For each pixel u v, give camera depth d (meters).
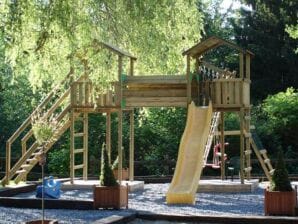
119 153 16.20
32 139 25.02
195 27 19.11
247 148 17.02
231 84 15.95
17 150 25.30
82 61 14.23
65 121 17.42
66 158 23.19
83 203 12.02
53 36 12.55
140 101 16.52
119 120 16.38
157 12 15.86
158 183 18.88
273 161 22.61
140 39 17.66
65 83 17.56
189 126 15.52
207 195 14.85
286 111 24.11
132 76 16.61
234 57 32.41
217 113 17.88
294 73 30.94
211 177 19.92
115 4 15.66
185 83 16.42
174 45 18.89
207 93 16.17
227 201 13.50
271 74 31.44
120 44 17.59
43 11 12.25
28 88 25.78
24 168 16.92
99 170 22.64
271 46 31.56
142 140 24.12
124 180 18.14
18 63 12.70
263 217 9.95
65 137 24.50
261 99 31.42
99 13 15.58
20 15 12.03
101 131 23.89
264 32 32.12
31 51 12.77
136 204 13.04
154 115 24.28
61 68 13.91
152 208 12.27
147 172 23.05
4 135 25.73
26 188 16.06
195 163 14.45
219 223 10.14
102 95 16.48
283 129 24.53
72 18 12.74
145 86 16.94
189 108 15.78
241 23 32.94
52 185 13.56
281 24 31.53
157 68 18.84
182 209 12.09
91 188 16.39
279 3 31.80
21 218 10.77
